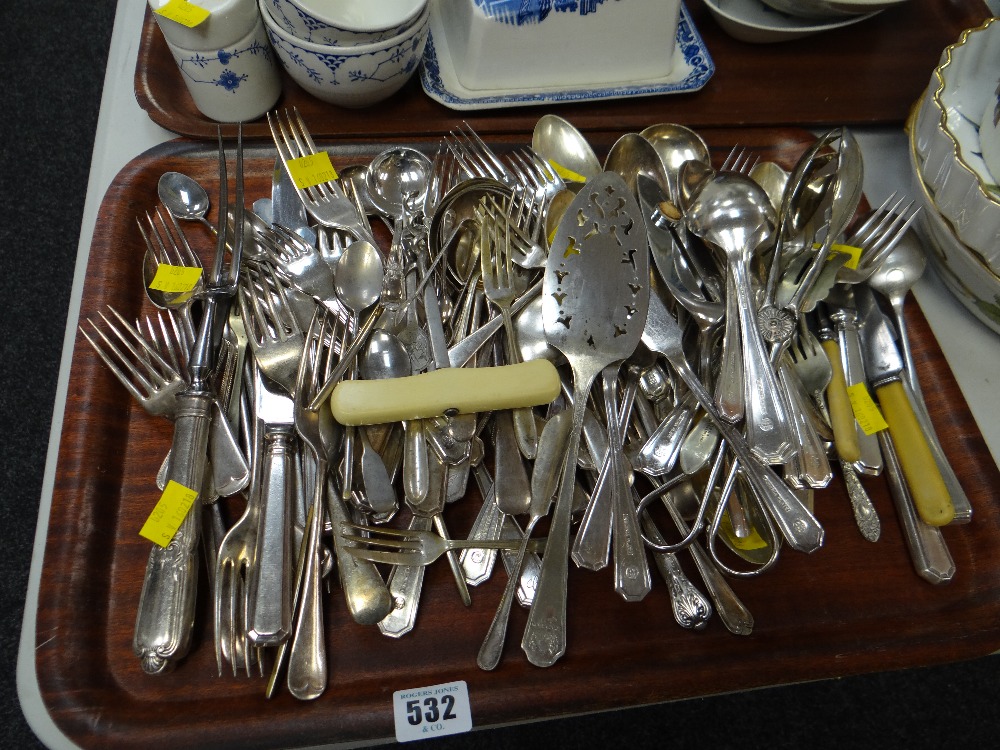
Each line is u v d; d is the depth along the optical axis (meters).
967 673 1.03
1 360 1.08
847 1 0.71
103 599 0.46
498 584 0.49
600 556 0.46
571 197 0.62
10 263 1.14
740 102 0.74
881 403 0.57
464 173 0.67
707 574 0.49
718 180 0.59
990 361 0.64
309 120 0.69
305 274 0.57
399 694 0.45
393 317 0.54
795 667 0.48
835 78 0.77
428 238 0.58
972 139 0.61
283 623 0.42
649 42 0.70
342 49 0.61
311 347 0.52
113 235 0.59
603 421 0.53
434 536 0.48
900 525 0.54
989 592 0.52
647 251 0.56
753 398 0.51
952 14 0.83
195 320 0.57
